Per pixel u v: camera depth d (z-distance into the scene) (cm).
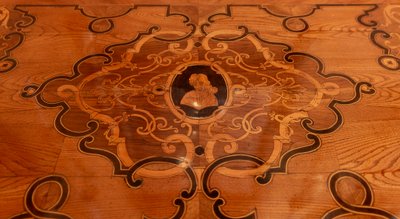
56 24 64
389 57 57
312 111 50
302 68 56
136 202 41
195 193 41
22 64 56
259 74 55
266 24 64
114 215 39
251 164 44
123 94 52
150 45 60
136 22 65
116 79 54
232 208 40
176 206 40
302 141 46
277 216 39
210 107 50
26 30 63
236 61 57
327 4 68
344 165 44
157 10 67
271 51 59
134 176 43
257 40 61
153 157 45
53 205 40
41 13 67
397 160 44
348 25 64
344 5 68
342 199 41
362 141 46
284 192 41
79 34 62
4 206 40
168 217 39
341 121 48
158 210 40
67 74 55
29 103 51
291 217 39
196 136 47
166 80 54
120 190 42
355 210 40
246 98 51
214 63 56
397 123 48
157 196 41
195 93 52
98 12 67
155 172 43
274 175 43
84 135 47
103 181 42
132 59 57
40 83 53
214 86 53
